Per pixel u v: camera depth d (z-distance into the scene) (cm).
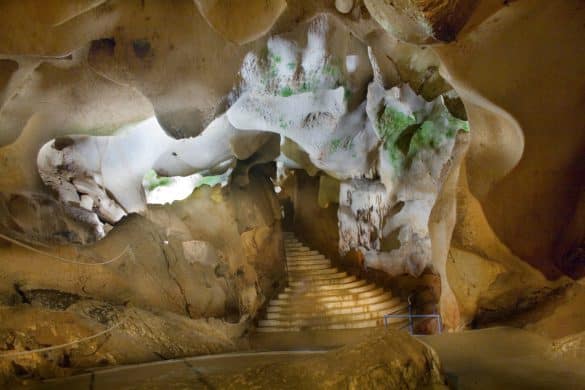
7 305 635
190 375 415
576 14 542
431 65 870
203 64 841
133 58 805
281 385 348
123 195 1268
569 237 614
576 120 587
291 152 1573
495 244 646
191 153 1295
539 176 613
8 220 915
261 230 1614
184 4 779
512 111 589
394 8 548
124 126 1053
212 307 1152
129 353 627
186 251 1331
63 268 791
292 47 943
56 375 509
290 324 1539
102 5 724
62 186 1250
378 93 1162
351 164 1371
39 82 900
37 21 646
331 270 1862
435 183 1377
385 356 378
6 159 962
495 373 454
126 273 908
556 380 432
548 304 609
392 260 1631
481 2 521
